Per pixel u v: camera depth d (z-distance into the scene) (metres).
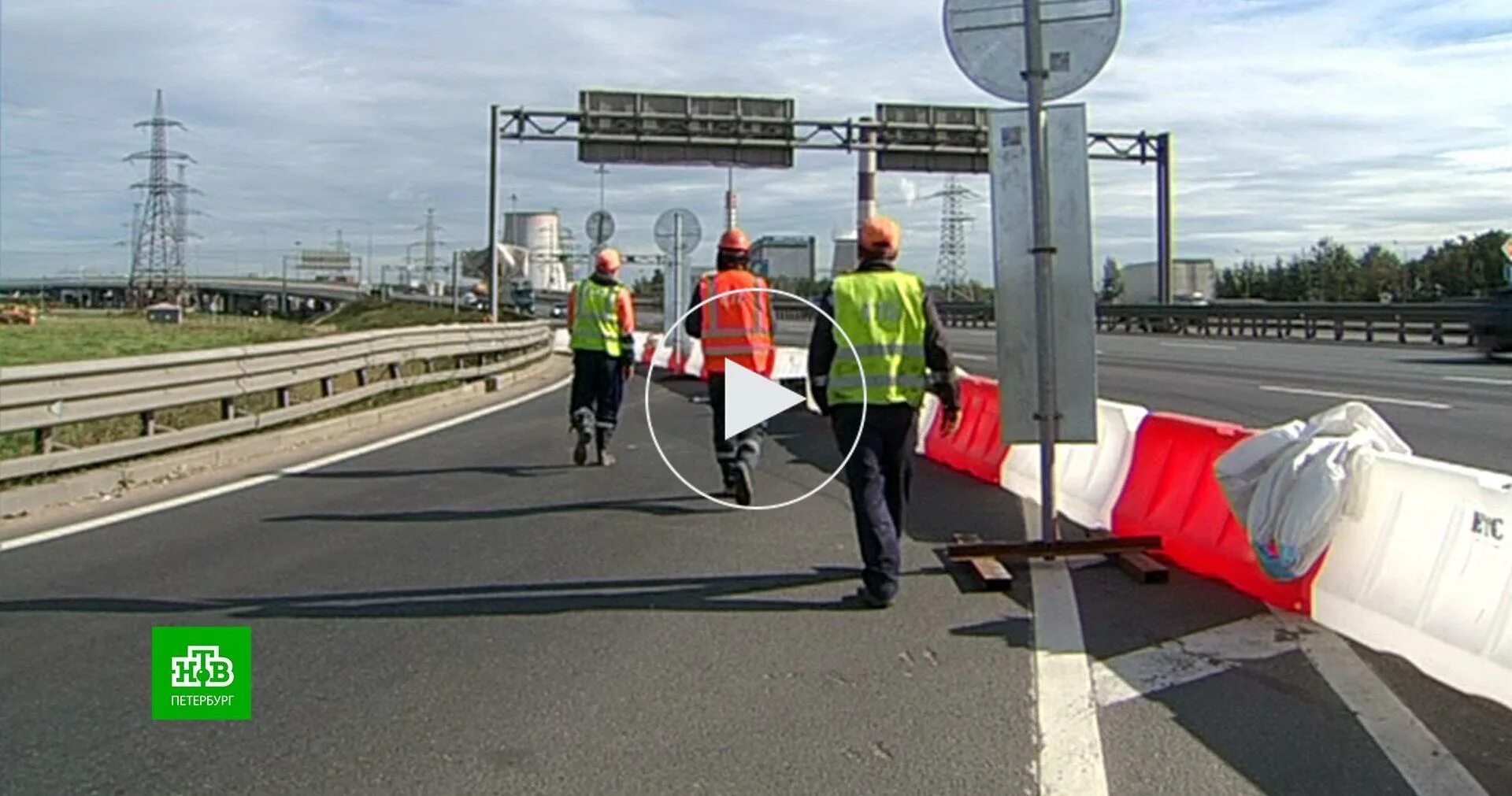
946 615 6.50
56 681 5.55
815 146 37.81
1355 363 25.59
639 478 11.56
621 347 12.30
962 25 7.45
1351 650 5.69
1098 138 43.22
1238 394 18.33
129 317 91.62
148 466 11.40
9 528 9.19
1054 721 4.91
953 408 7.01
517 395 22.28
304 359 14.95
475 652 5.95
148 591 7.17
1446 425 13.97
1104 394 18.67
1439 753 4.52
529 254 80.12
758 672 5.59
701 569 7.65
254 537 8.78
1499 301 26.64
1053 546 7.55
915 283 6.87
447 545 8.48
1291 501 6.10
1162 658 5.67
